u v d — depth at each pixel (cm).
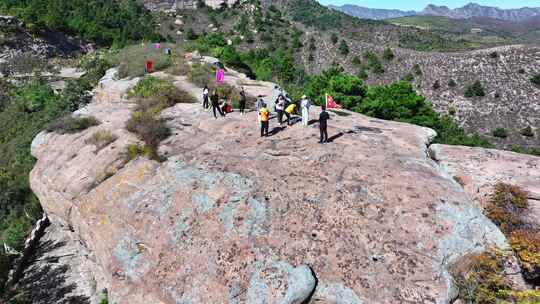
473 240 855
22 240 1861
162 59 3322
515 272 807
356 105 3666
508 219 1023
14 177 2489
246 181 1087
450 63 7200
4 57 5288
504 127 5662
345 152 1237
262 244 885
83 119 1681
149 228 1024
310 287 765
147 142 1422
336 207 949
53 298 1451
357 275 782
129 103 2056
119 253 1016
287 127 1523
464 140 4019
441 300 726
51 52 6144
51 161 1515
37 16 6412
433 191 981
